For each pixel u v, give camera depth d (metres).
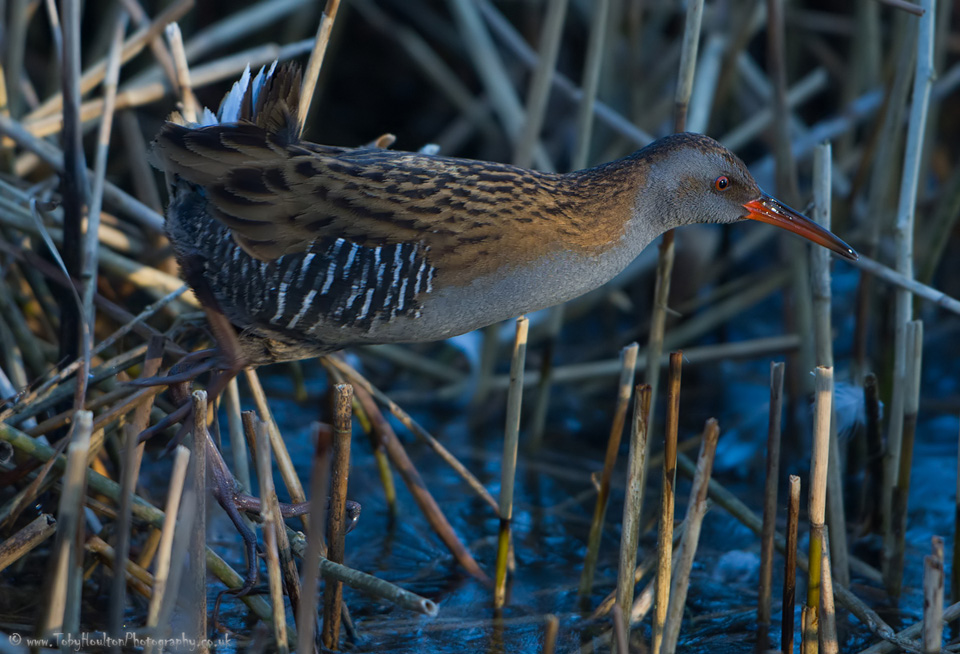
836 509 7.96
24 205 9.09
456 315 6.88
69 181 7.78
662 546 6.48
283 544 6.41
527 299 7.04
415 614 7.89
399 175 6.70
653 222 7.51
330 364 8.44
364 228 6.53
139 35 9.12
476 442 10.73
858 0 12.40
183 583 6.61
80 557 5.70
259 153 6.65
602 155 13.12
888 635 7.12
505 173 6.96
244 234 6.50
